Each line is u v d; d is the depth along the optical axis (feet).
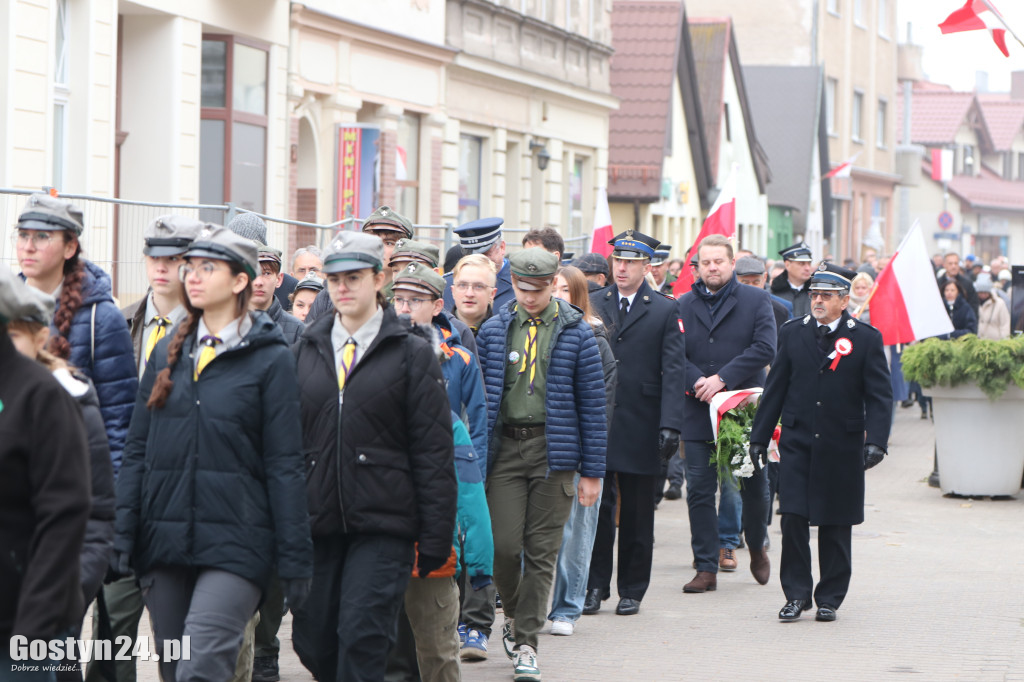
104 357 23.04
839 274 36.63
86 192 62.44
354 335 23.57
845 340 36.63
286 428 21.34
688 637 34.71
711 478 40.70
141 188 69.26
